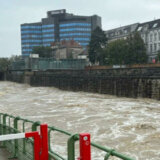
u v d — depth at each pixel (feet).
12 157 23.49
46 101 133.39
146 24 339.16
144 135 55.52
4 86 268.62
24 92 197.88
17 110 103.35
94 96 152.35
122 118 76.84
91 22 606.14
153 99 122.93
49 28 599.16
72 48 466.29
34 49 470.80
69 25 579.89
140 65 187.93
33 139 18.51
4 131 27.89
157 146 47.14
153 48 316.81
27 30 616.80
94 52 325.42
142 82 130.41
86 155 13.42
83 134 13.52
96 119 76.48
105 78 159.94
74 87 195.83
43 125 18.19
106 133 58.70
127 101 123.13
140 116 79.71
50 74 242.58
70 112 92.68
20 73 321.93
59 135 55.93
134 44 262.67
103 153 42.98
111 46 274.36
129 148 46.65
